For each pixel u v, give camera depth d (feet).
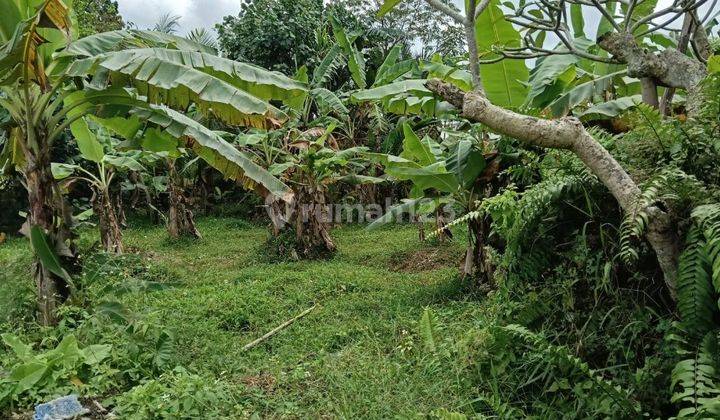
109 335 14.66
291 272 24.52
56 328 15.55
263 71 16.81
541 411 10.16
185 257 30.83
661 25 11.10
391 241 32.37
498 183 18.45
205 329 16.63
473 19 10.07
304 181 29.55
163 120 16.25
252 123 16.66
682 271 8.56
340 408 10.87
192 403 10.82
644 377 9.07
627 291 10.18
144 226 42.68
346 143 42.11
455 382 11.51
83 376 12.88
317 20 46.19
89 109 16.61
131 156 30.35
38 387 12.17
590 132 11.30
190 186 46.42
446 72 21.39
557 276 11.30
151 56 15.17
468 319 15.61
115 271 23.02
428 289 19.85
